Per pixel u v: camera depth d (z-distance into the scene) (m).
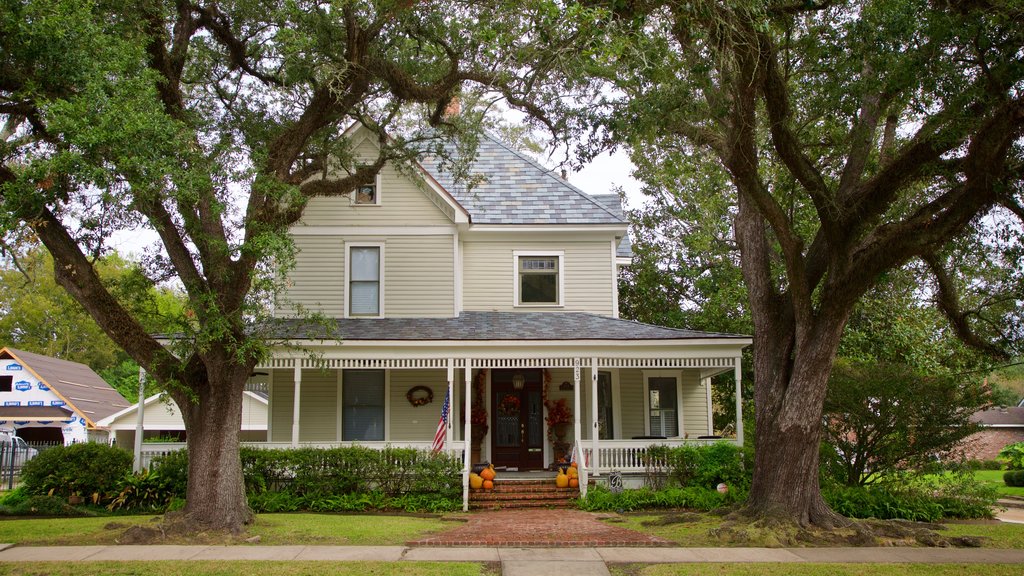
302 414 19.98
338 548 11.46
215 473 12.93
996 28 10.70
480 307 21.41
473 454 19.98
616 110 12.95
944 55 11.49
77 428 34.44
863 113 13.37
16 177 11.16
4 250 10.94
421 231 21.00
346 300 20.58
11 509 15.74
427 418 20.20
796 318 13.41
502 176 23.03
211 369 13.07
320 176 20.78
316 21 14.39
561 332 18.88
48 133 11.41
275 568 9.90
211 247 12.81
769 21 11.74
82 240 12.45
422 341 17.94
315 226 20.86
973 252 14.30
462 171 17.81
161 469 16.78
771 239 21.30
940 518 15.73
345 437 20.02
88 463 16.77
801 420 13.14
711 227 26.80
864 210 12.61
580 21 10.17
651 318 29.61
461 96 17.58
